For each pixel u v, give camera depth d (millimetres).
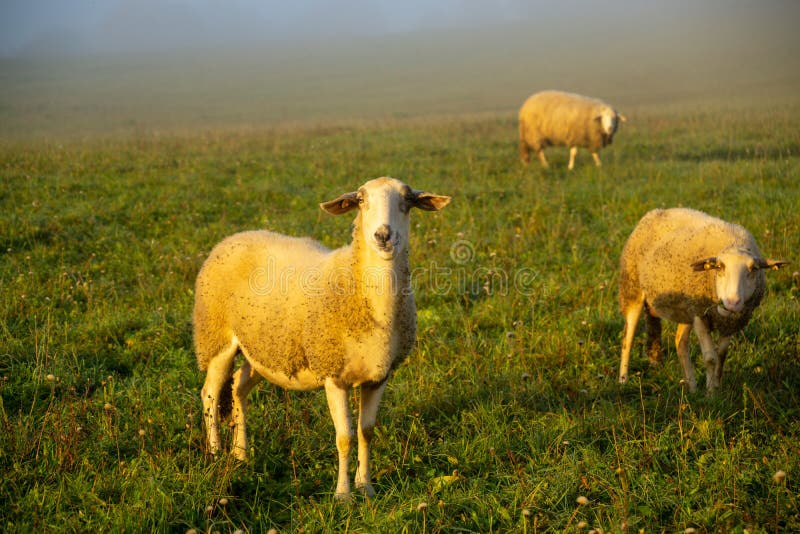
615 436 4934
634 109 34812
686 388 6062
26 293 8016
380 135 23141
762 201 11281
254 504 4578
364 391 4801
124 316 7602
